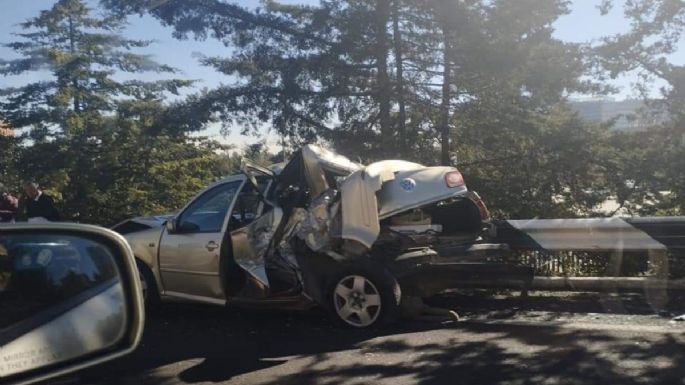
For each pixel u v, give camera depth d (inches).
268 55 587.8
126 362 235.6
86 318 103.8
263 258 291.3
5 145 786.8
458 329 273.9
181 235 307.0
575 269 376.5
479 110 562.6
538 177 554.6
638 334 256.1
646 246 340.8
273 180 301.9
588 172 542.6
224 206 305.1
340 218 289.7
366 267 277.9
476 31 538.0
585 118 565.6
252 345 258.1
